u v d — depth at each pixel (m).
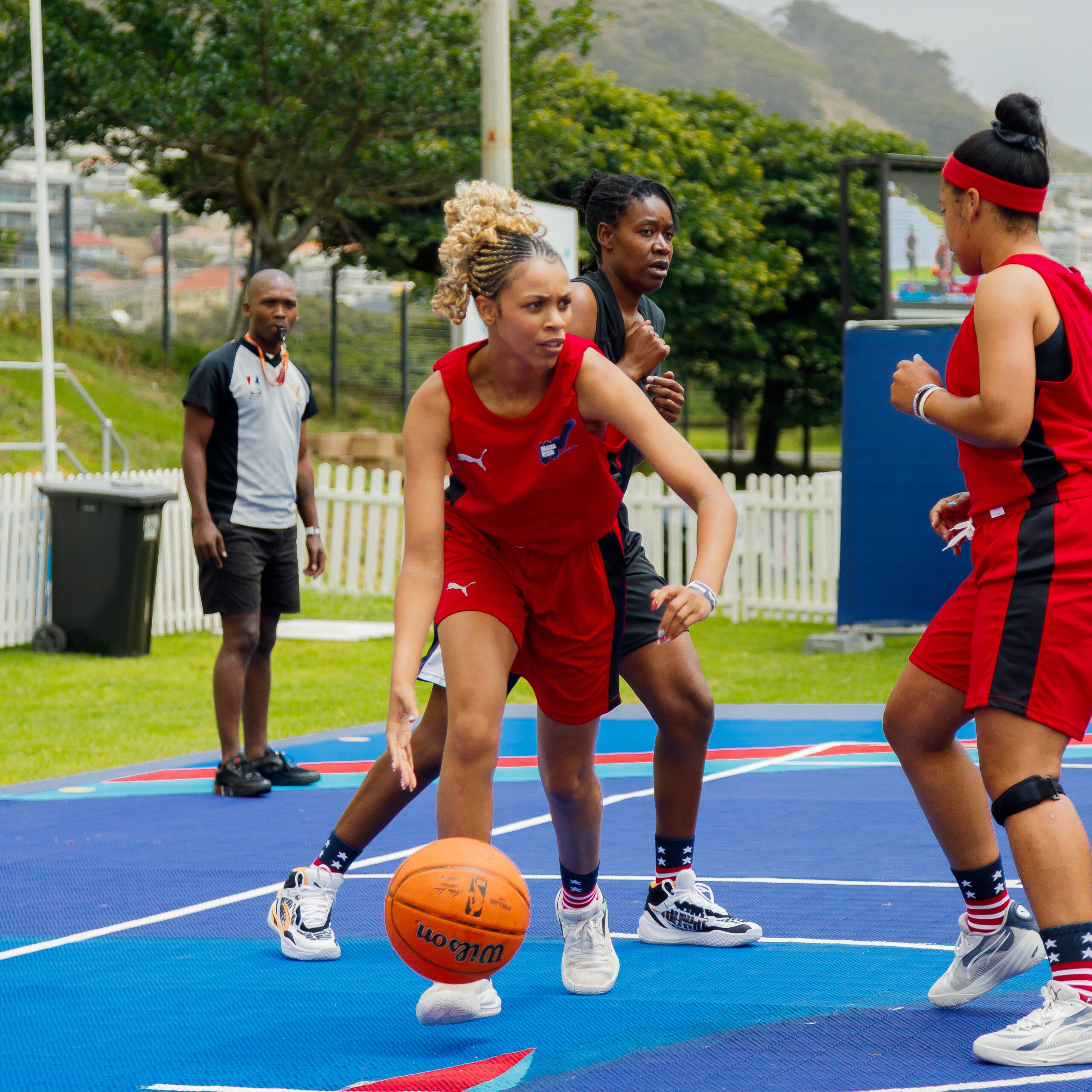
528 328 5.83
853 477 22.06
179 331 56.81
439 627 6.39
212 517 12.11
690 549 28.23
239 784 12.51
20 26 38.66
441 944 5.95
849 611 22.42
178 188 46.53
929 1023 6.38
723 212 49.66
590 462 6.14
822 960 7.50
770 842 10.52
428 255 48.31
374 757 14.58
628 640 7.51
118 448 40.66
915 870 9.53
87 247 59.19
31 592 22.50
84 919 8.55
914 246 24.53
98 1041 6.34
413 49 39.66
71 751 14.96
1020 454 5.92
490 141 21.58
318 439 43.94
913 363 6.36
